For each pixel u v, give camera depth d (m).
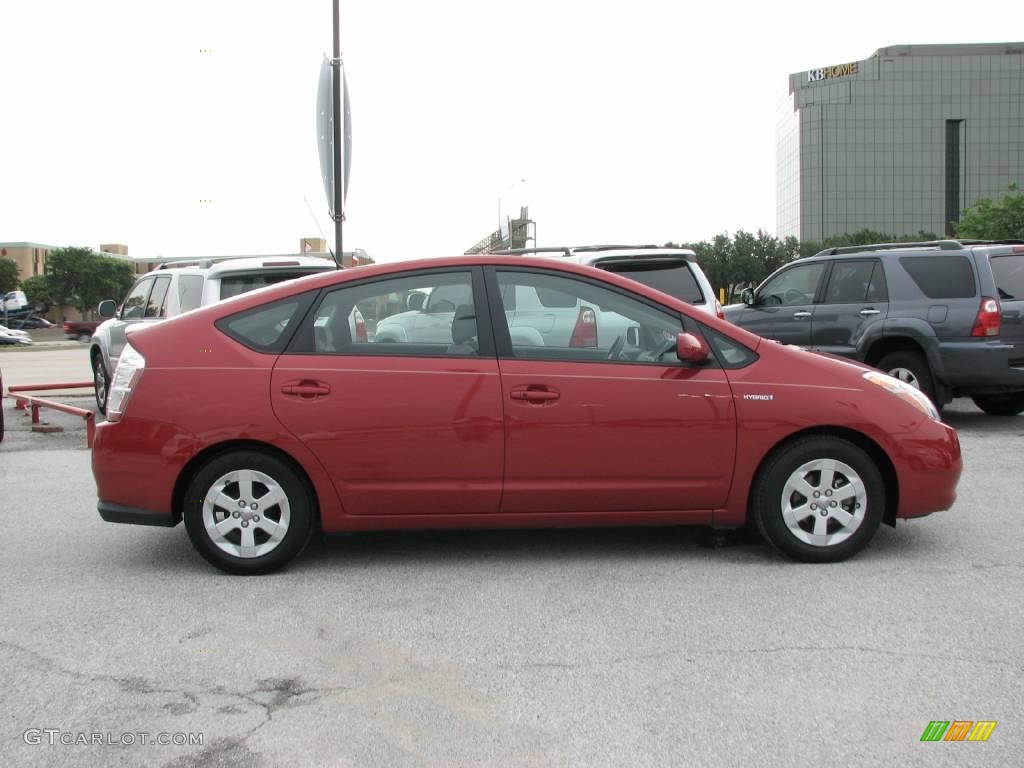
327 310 5.12
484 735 3.27
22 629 4.33
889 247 10.52
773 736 3.24
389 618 4.43
